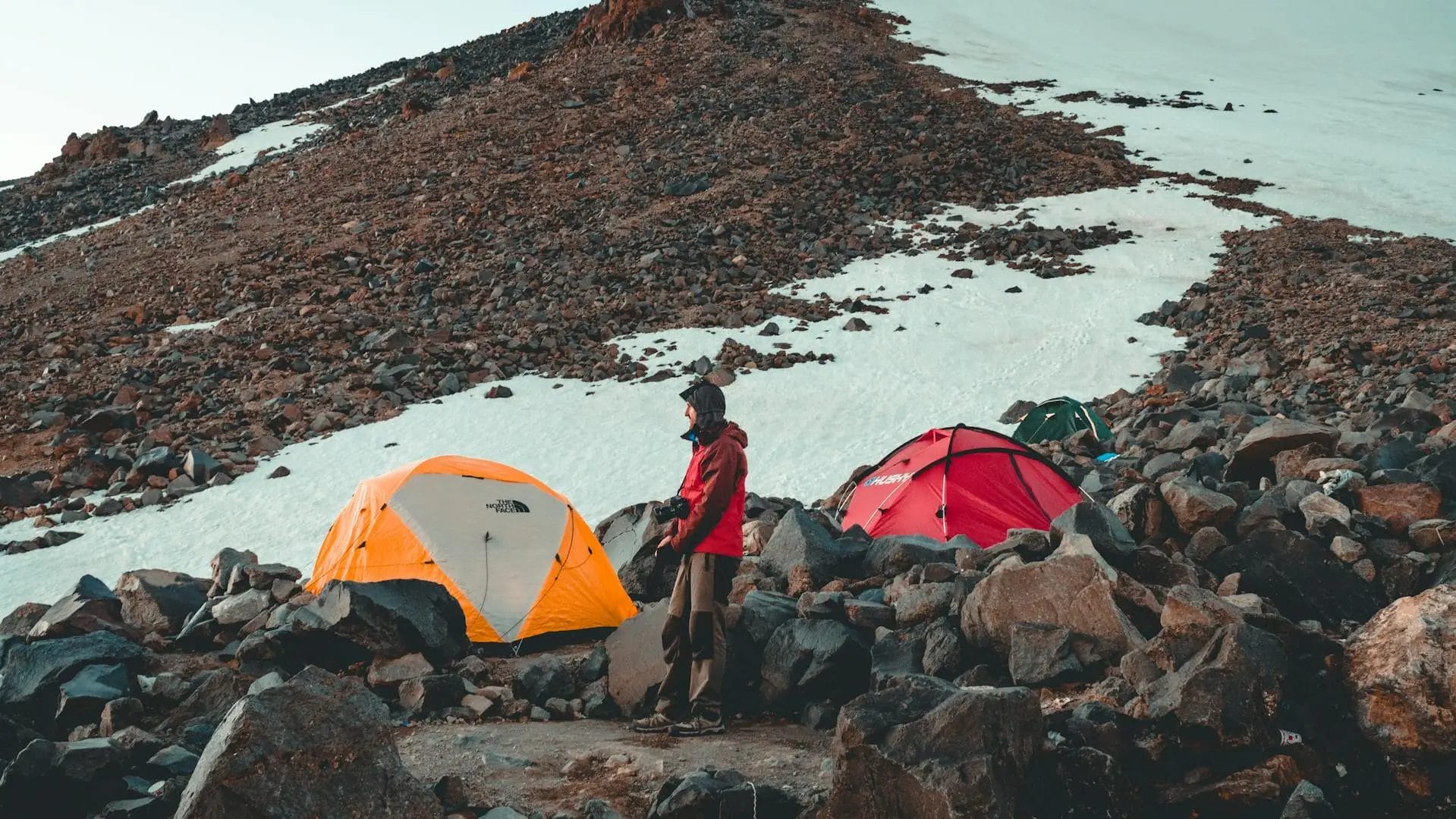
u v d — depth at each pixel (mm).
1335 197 42844
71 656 6266
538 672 6758
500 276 35188
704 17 75625
